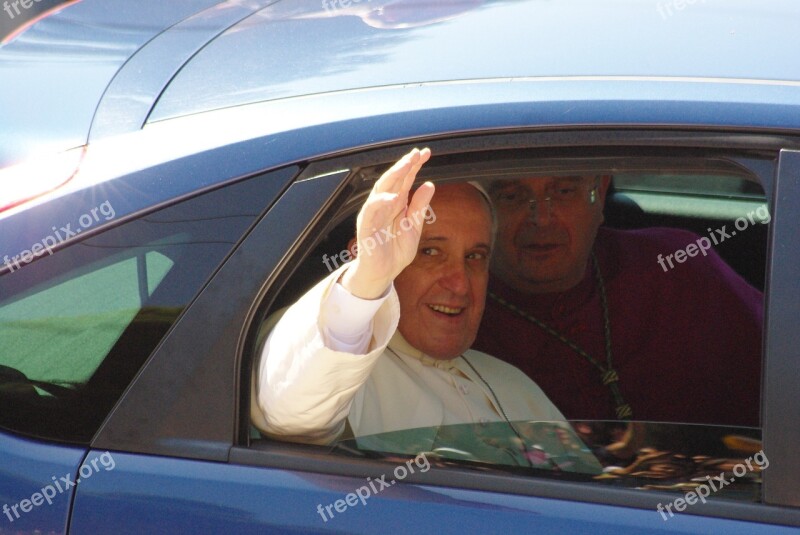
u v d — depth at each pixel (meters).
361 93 6.85
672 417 9.38
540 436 6.91
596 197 9.02
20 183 7.09
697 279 9.70
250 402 6.60
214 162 6.69
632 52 6.85
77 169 7.04
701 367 9.51
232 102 7.13
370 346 6.63
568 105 6.50
